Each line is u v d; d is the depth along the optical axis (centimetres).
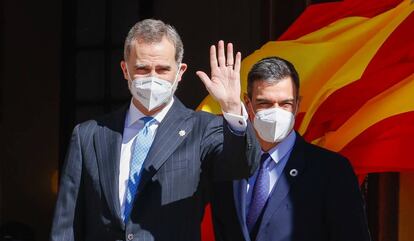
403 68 1341
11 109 2353
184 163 1000
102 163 1008
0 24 2350
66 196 1015
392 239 1617
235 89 977
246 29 2047
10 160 2348
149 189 991
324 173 1122
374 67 1352
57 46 2312
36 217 2338
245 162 974
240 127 966
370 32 1405
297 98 1131
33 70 2336
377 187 1631
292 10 1770
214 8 2092
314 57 1409
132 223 982
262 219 1111
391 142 1300
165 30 998
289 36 1509
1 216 2336
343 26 1435
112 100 2225
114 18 2217
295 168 1127
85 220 1018
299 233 1108
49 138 2320
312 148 1145
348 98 1346
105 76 2231
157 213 985
